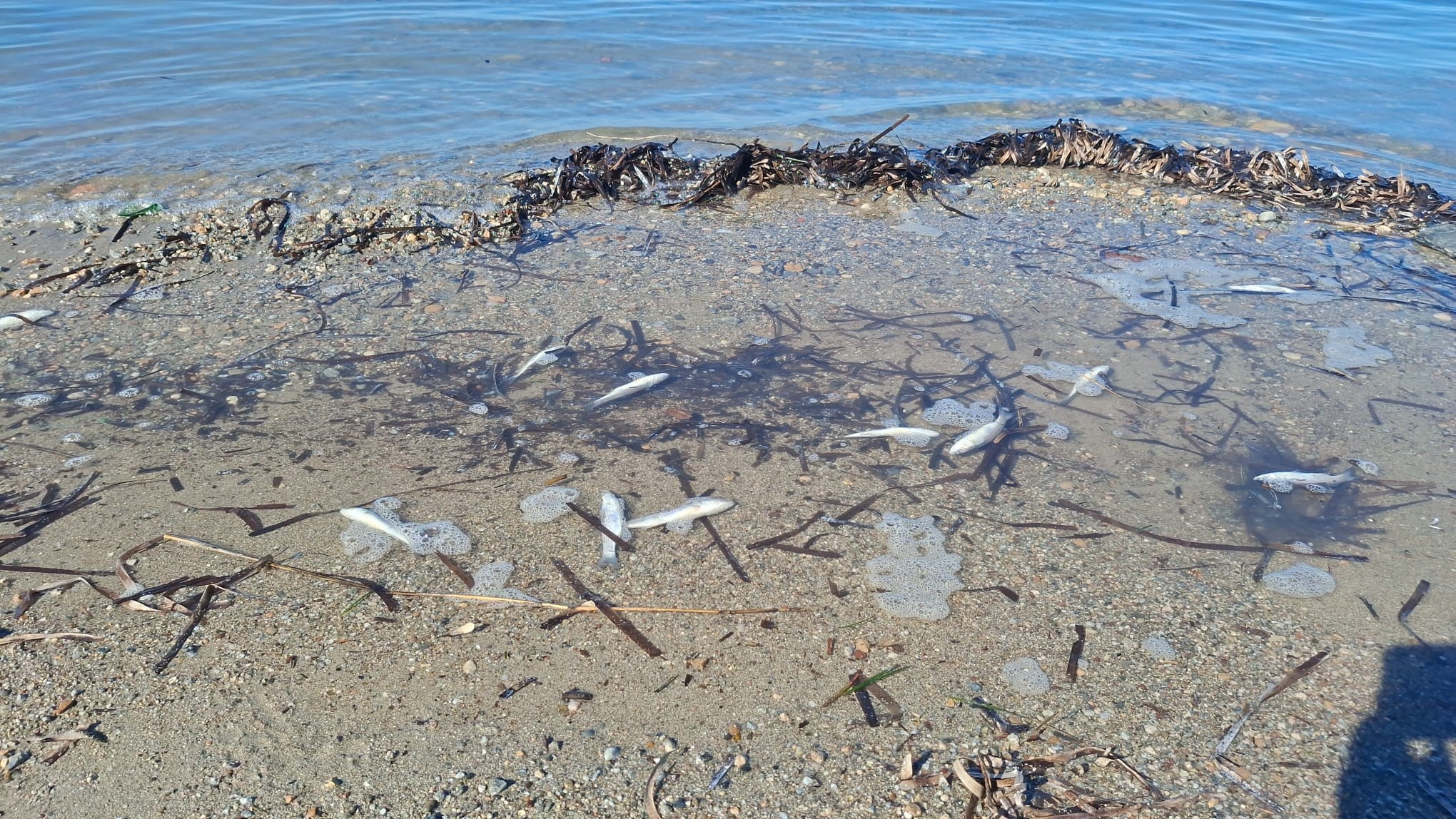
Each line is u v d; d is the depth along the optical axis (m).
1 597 1.02
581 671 0.97
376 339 1.48
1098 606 1.05
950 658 0.99
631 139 2.34
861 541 1.12
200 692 0.94
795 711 0.94
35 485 1.16
